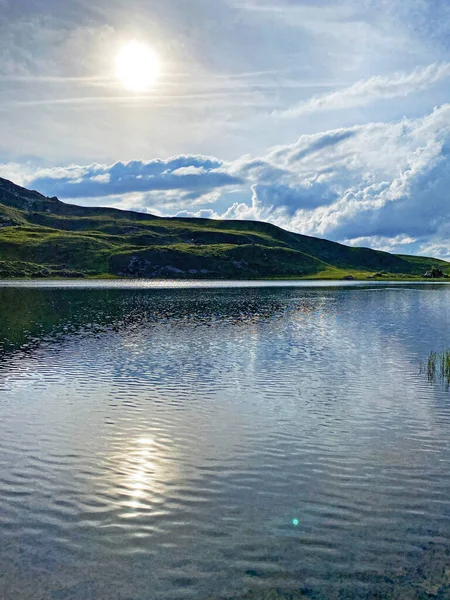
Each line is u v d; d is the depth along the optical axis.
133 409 26.78
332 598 12.02
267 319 71.69
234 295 127.81
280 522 15.28
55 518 15.41
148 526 15.03
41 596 12.00
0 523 15.07
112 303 97.81
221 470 19.03
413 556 13.59
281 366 38.16
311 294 137.38
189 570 13.02
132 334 55.16
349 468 19.20
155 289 153.88
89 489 17.36
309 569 13.07
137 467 19.23
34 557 13.46
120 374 35.22
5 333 55.09
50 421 24.77
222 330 59.03
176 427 23.91
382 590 12.28
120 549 13.88
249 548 13.95
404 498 16.81
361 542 14.23
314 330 59.56
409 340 51.78
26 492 17.08
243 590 12.30
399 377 34.47
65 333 55.56
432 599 11.98
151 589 12.30
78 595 12.06
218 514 15.76
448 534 14.62
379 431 23.42
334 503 16.47
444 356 41.38
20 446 21.36
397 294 141.12
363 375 35.06
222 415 25.80
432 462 19.80
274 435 22.84
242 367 37.72
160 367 37.62
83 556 13.54
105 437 22.53
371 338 53.06
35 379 33.62
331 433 23.14
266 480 18.17
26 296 113.25
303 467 19.33
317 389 31.12
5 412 26.20
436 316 77.50
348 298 121.88
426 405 27.67
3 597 11.91
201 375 34.97
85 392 30.30
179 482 17.97
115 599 11.95
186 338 52.47
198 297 118.62
